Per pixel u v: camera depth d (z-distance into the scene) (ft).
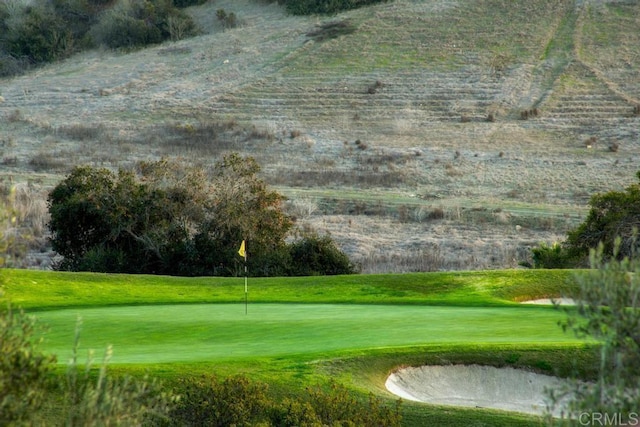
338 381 98.37
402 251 274.36
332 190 375.04
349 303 150.92
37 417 69.92
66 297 154.92
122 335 119.34
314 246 236.84
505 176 391.65
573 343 105.81
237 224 237.66
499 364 103.40
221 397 89.51
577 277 60.29
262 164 421.59
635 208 227.61
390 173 397.19
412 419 91.86
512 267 250.57
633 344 57.93
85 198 239.30
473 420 91.35
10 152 445.78
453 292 156.66
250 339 116.06
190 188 242.58
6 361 59.67
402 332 118.11
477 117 497.87
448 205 333.01
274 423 89.66
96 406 62.95
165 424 84.48
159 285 169.07
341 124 497.87
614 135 456.45
